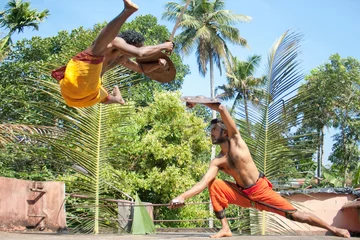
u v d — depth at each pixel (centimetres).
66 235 632
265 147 837
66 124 891
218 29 3102
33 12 2225
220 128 565
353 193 982
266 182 564
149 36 2834
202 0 3014
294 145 838
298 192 948
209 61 3069
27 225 729
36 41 1908
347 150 2823
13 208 711
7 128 812
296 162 875
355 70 2709
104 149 875
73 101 409
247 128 844
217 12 3014
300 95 848
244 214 841
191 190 538
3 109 1441
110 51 402
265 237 521
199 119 1966
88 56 378
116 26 368
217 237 536
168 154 1816
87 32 889
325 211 987
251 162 557
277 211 557
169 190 1800
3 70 1562
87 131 862
